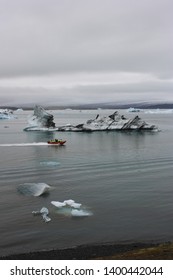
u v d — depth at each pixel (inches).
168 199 2513.5
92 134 7869.1
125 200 2493.8
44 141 6461.6
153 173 3410.4
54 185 2923.2
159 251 1524.4
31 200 2498.8
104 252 1664.6
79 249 1708.9
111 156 4498.0
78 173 3405.5
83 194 2650.1
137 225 2028.8
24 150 5231.3
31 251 1699.1
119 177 3221.0
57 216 2174.0
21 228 1987.0
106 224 2044.8
